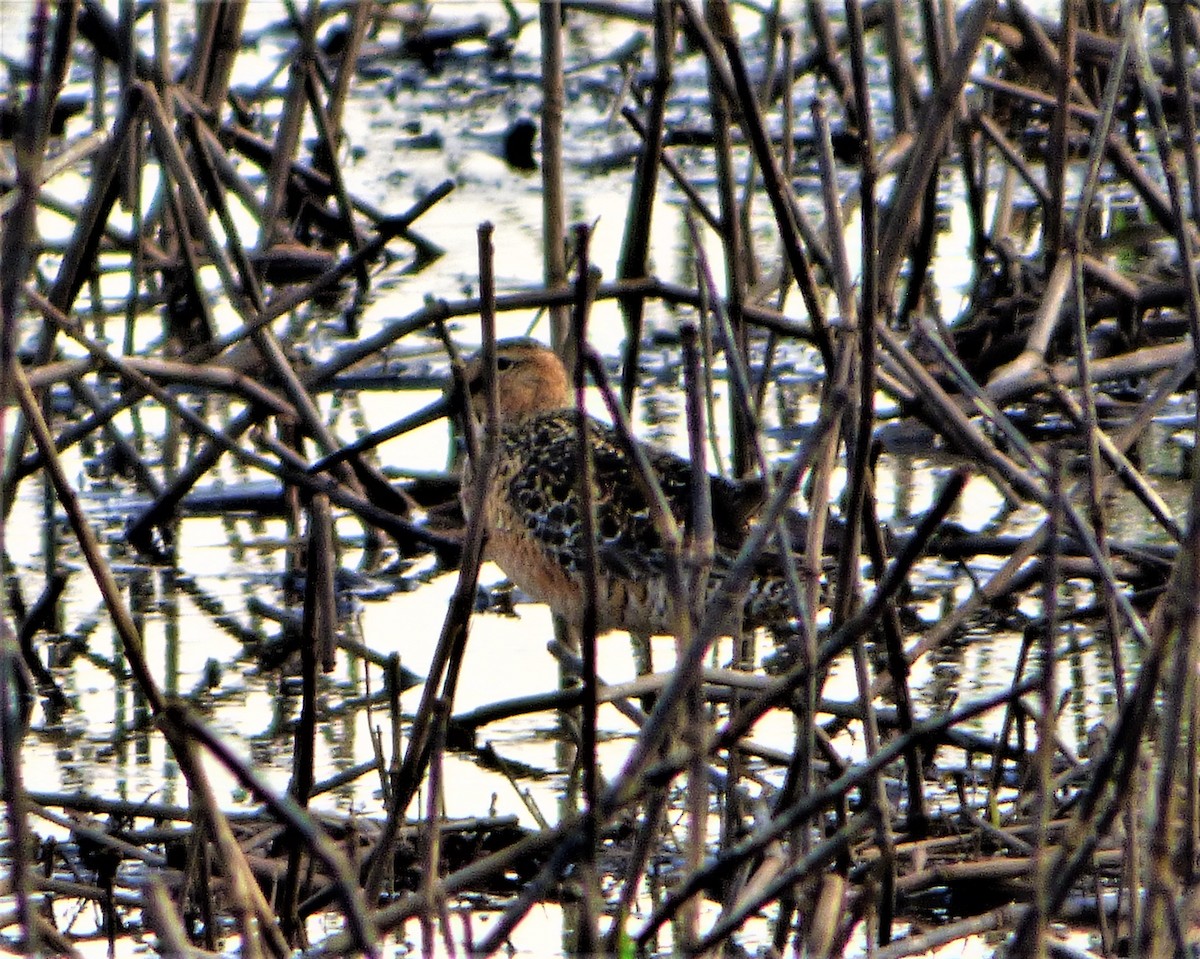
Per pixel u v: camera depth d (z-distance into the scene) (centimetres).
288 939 793
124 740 1055
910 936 798
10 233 598
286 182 1761
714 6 1110
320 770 997
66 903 865
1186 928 627
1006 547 1207
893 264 883
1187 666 587
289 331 1680
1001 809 913
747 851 630
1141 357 1363
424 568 1299
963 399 1365
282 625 1191
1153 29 2120
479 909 851
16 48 2166
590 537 649
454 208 1967
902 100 1502
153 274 1777
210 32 1675
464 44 2441
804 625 680
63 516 1360
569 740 1032
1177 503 1275
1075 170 1914
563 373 1279
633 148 2114
